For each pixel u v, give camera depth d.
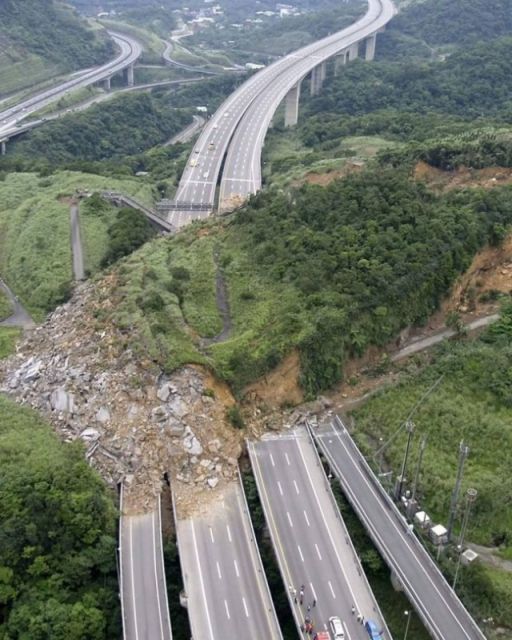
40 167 193.25
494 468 86.56
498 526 81.62
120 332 99.12
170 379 89.19
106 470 83.69
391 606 73.81
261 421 91.56
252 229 123.44
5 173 187.88
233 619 68.81
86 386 93.62
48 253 141.62
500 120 191.00
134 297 106.06
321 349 96.00
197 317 102.56
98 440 86.62
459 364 99.44
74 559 74.50
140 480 82.56
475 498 80.25
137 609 70.06
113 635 70.62
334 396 96.94
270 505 80.56
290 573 73.06
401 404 94.88
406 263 105.12
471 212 114.81
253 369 91.94
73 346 102.88
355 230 111.88
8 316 129.25
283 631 71.38
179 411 86.56
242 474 85.31
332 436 90.56
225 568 73.81
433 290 107.06
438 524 80.81
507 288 113.25
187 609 69.94
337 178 135.12
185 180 184.25
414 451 88.44
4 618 72.75
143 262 121.56
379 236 109.06
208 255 120.00
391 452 88.88
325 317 96.88
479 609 72.75
